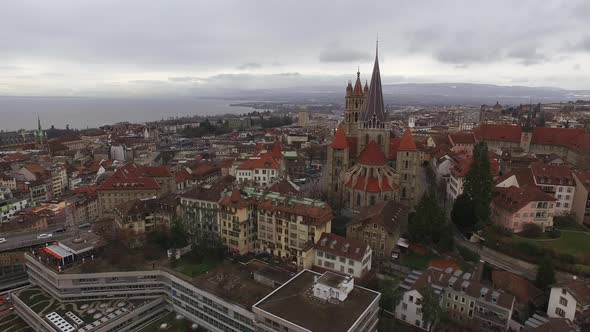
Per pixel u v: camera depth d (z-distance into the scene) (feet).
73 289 414.82
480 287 329.11
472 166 468.34
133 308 399.24
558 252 385.29
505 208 451.53
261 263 432.25
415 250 433.48
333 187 605.73
